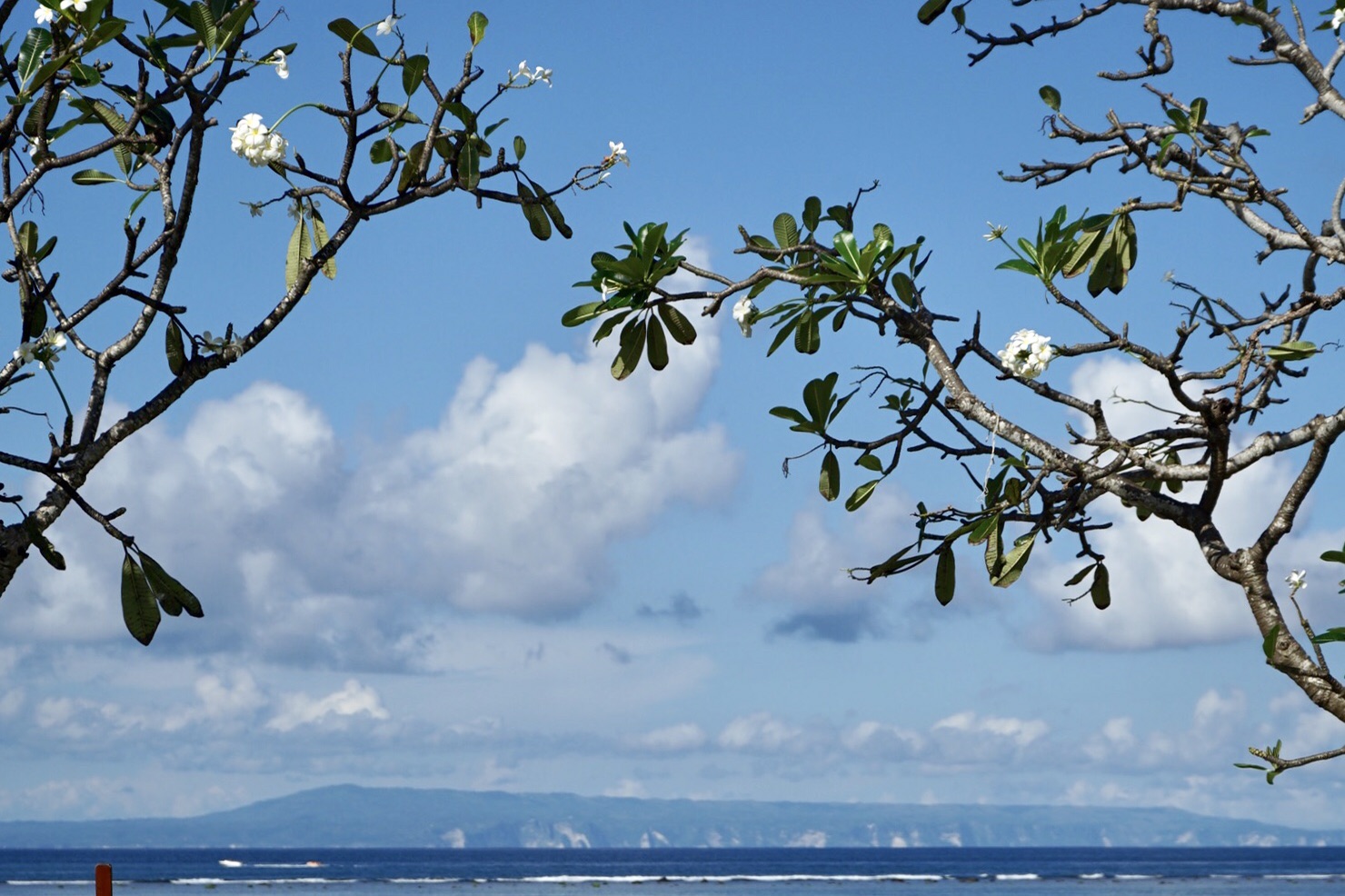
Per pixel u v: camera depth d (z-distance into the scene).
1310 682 3.65
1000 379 4.61
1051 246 4.56
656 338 5.02
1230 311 4.64
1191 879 119.31
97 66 4.30
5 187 4.27
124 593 4.26
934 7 4.93
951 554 5.12
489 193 4.71
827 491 5.27
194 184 4.30
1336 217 4.47
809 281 4.69
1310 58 4.46
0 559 4.01
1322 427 3.93
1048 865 193.00
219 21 4.41
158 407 4.27
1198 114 4.62
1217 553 4.10
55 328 4.16
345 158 4.49
